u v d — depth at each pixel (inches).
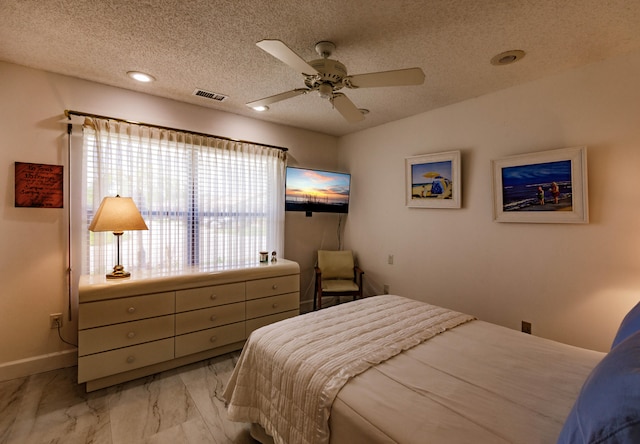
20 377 92.2
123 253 106.1
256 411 62.2
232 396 66.2
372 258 155.5
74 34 76.4
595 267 88.4
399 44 79.9
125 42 80.0
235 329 111.0
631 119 82.0
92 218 101.2
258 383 62.8
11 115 91.2
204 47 82.2
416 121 134.9
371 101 119.3
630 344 29.5
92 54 86.1
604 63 86.1
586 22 69.9
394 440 37.6
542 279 98.7
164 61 89.7
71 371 96.7
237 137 135.2
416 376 50.3
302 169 149.1
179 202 118.0
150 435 68.8
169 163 115.7
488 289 111.8
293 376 53.5
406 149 139.3
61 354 98.4
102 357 85.6
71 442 66.3
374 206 154.3
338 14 68.2
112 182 104.7
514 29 73.0
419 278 134.3
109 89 105.9
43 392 84.9
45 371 95.9
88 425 71.7
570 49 81.2
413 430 38.2
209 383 91.0
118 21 71.2
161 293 95.2
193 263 121.3
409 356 57.2
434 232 128.6
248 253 136.5
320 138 165.0
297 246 158.4
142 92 111.7
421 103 121.0
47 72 96.0
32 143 94.0
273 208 144.6
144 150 110.7
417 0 63.6
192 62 90.3
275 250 145.0
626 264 83.3
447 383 48.3
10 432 68.9
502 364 54.2
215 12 67.9
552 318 96.5
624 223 83.5
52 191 96.7
